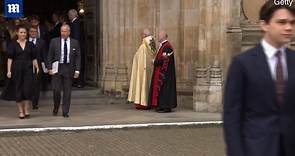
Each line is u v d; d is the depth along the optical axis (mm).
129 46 13633
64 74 10961
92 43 14883
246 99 3477
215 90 11898
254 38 12156
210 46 12141
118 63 13766
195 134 9523
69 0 17359
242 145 3418
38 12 17453
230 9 12102
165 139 9031
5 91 10891
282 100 3404
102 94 13836
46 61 11297
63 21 14055
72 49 10906
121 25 13664
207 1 12102
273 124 3408
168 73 11898
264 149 3367
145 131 9844
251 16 12227
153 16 13289
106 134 9516
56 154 7824
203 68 12172
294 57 3471
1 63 14750
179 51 13055
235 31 12070
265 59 3451
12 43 10664
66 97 11055
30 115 11336
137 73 12391
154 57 12305
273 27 3398
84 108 12555
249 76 3439
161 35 12000
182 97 12930
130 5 13547
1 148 8281
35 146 8445
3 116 11219
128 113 11781
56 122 10445
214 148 8258
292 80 3404
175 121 10617
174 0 13055
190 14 12938
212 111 11930
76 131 9773
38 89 12078
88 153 7895
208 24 12125
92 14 14844
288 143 3398
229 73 3516
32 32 11797
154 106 12031
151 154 7820
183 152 7965
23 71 10672
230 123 3443
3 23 14812
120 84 13633
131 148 8258
